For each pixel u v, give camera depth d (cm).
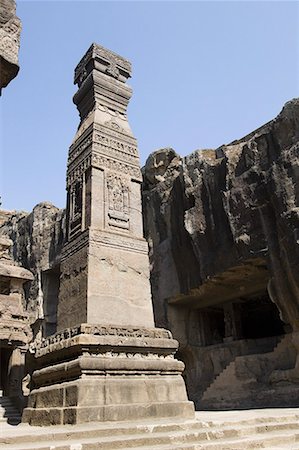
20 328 2020
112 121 1145
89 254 927
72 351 793
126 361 797
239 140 2436
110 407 716
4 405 1455
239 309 2725
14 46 494
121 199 1059
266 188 2006
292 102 1936
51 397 780
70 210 1080
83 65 1242
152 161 2961
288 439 650
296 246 1811
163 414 772
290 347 2014
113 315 905
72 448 493
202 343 2750
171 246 2614
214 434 618
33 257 3553
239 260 2098
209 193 2330
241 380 2073
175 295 2577
